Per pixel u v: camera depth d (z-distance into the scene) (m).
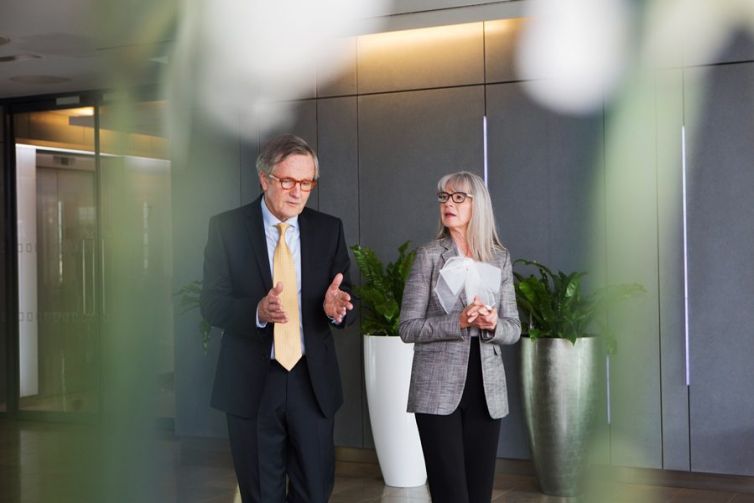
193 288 7.15
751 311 5.87
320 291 3.19
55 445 7.56
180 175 7.75
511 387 6.41
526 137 6.46
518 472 6.41
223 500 5.73
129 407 8.26
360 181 6.96
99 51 7.21
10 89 8.46
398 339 6.00
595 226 6.27
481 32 6.59
